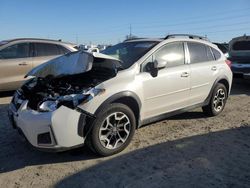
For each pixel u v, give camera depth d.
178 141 5.57
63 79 5.44
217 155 5.00
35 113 4.48
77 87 4.83
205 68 6.56
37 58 9.41
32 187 4.05
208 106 6.93
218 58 7.08
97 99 4.61
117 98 4.83
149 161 4.75
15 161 4.78
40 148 4.44
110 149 4.86
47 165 4.64
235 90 10.72
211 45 7.05
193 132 6.05
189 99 6.28
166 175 4.34
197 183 4.14
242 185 4.11
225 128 6.32
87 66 4.95
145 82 5.28
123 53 5.78
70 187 4.04
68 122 4.38
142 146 5.31
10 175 4.37
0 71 8.88
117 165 4.62
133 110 5.25
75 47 10.24
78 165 4.62
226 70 7.14
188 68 6.16
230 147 5.33
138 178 4.25
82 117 4.48
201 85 6.49
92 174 4.36
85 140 4.66
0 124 6.45
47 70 5.56
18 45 9.28
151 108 5.51
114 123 4.86
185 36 6.61
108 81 4.85
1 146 5.32
